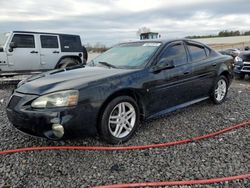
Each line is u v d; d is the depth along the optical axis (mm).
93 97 3691
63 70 4613
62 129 3504
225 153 3697
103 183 3004
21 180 3074
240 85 9461
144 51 4832
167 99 4734
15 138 4227
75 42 12062
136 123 4266
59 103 3523
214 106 6012
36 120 3541
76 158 3584
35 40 10891
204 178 3084
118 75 4070
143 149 3848
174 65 4812
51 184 2996
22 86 3979
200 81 5414
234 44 50500
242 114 5441
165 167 3338
